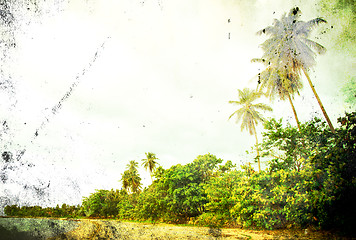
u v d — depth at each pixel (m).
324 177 7.47
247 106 27.06
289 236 7.07
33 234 10.97
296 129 10.73
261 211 9.26
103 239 8.88
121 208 32.59
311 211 7.66
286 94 19.41
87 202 39.41
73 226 15.55
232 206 12.03
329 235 6.45
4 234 11.05
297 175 8.48
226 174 13.61
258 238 7.34
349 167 7.00
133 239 8.73
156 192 21.02
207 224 13.62
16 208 43.16
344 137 7.57
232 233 9.20
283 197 8.88
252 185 10.54
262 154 12.30
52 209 46.88
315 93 13.98
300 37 17.20
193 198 16.61
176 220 18.22
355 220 6.22
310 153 9.60
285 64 18.22
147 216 21.78
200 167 19.33
